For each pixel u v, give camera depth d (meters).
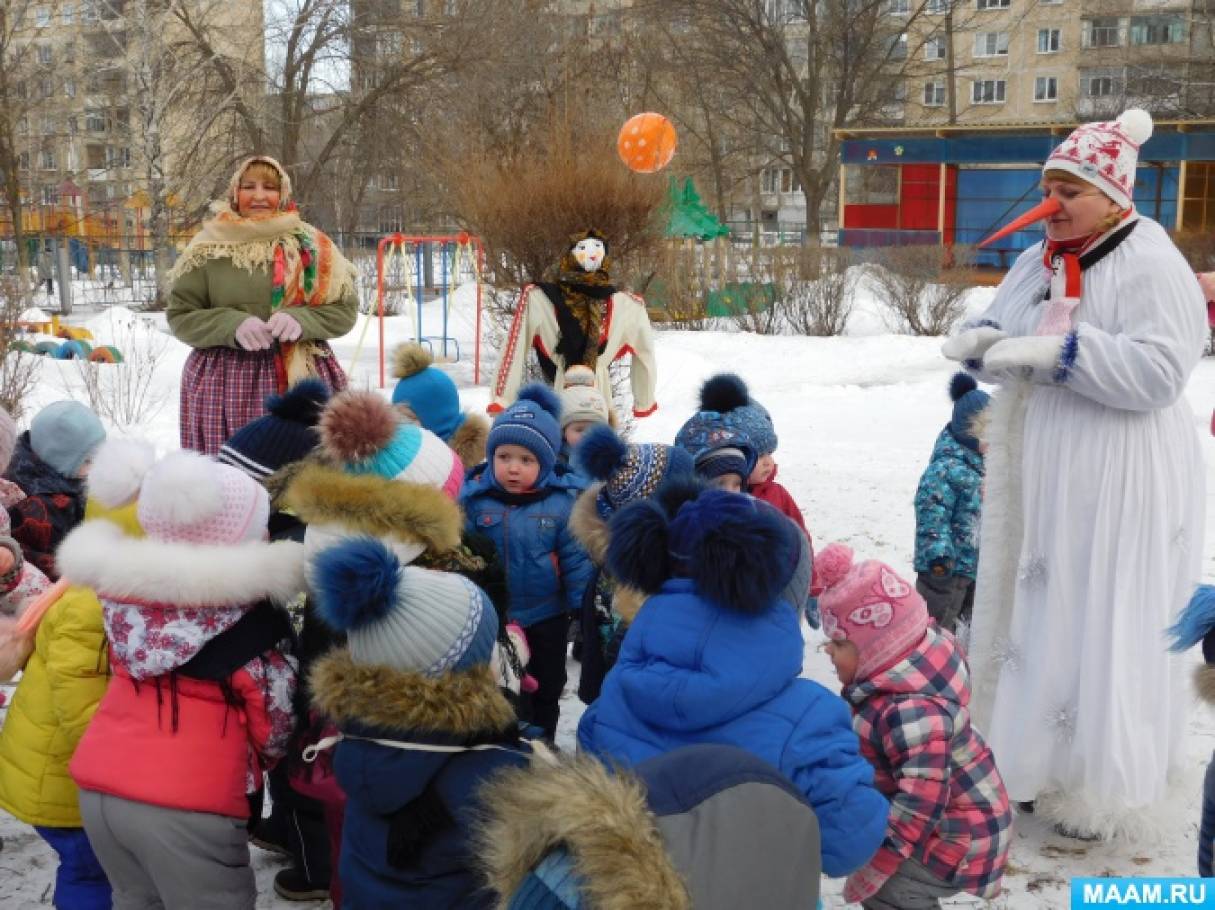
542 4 32.12
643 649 2.76
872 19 41.44
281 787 3.64
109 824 2.95
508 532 4.43
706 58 39.91
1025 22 57.50
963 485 5.41
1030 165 35.75
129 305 30.33
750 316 21.89
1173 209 34.94
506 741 2.73
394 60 33.06
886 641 3.18
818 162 58.34
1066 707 4.12
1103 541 4.04
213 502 2.99
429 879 2.53
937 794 3.10
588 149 12.82
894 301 21.53
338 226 34.94
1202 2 45.47
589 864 1.83
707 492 2.83
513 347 7.35
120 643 2.96
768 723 2.67
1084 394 3.99
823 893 3.75
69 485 4.70
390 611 2.57
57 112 34.88
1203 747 4.69
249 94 32.47
